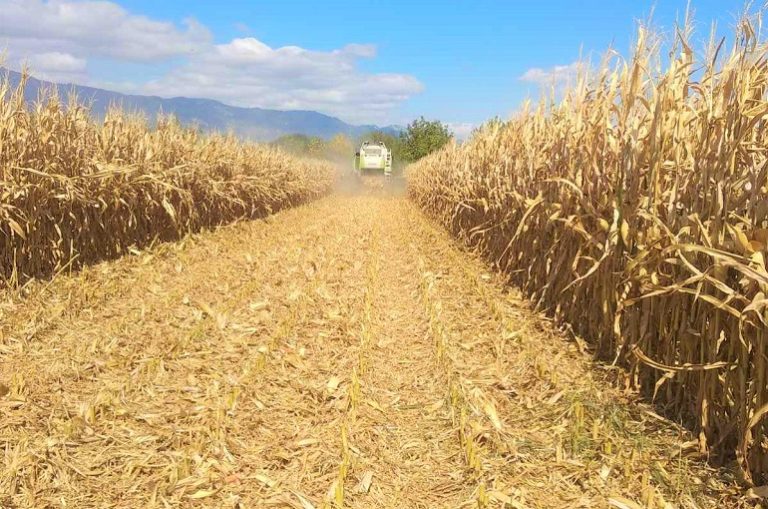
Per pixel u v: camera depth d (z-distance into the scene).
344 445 4.02
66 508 3.39
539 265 7.88
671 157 4.96
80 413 4.43
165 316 7.22
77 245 9.32
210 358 5.87
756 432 3.73
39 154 8.46
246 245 13.38
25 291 7.59
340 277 9.96
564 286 6.93
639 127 5.40
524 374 5.57
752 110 3.85
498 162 10.70
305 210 24.61
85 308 7.25
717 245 4.04
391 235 16.03
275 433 4.38
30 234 8.12
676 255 4.52
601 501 3.52
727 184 4.08
